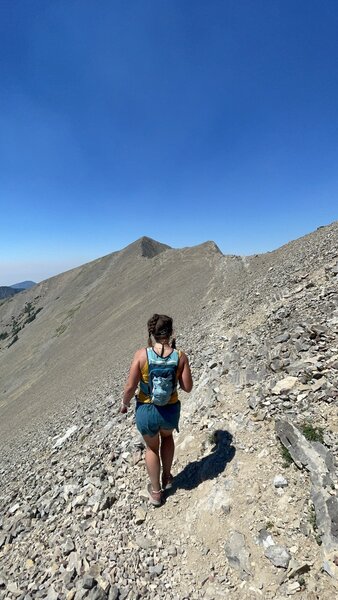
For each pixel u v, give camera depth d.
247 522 2.64
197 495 3.07
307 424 3.10
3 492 5.21
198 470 3.34
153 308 26.36
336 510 2.35
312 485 2.64
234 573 2.39
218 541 2.62
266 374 4.18
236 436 3.46
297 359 4.07
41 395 23.52
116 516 3.19
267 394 3.76
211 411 4.05
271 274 10.61
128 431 4.73
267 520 2.58
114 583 2.56
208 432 3.76
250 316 6.95
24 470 5.84
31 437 9.66
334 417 3.07
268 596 2.19
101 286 65.38
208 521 2.79
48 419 11.66
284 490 2.73
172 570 2.56
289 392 3.60
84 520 3.29
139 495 3.34
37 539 3.29
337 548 2.21
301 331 4.52
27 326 86.38
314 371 3.68
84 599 2.48
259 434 3.34
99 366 18.47
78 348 33.22
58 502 3.79
